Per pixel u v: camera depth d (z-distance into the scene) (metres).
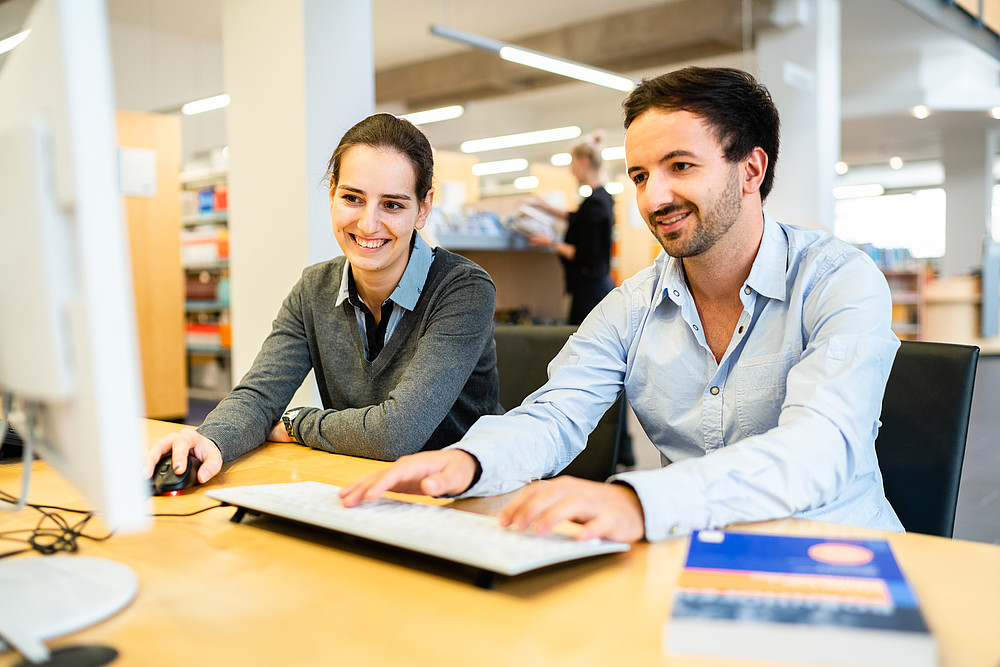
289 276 2.90
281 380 1.43
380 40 8.19
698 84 0.97
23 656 0.51
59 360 0.48
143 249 5.02
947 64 9.04
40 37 0.49
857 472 0.97
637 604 0.60
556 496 0.73
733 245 1.06
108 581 0.63
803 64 5.91
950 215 11.39
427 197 1.44
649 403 1.17
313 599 0.62
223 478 1.07
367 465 1.15
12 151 0.51
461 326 1.37
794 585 0.54
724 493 0.78
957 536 2.75
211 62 8.76
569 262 4.26
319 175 2.85
